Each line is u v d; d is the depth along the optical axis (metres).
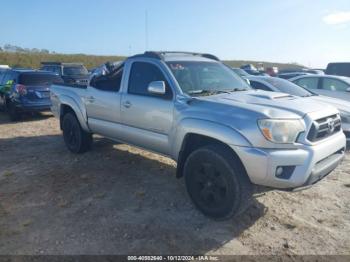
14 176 5.45
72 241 3.53
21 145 7.44
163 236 3.62
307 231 3.71
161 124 4.51
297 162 3.45
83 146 6.48
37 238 3.60
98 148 6.94
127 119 5.09
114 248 3.41
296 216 4.04
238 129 3.57
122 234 3.66
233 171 3.62
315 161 3.55
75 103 6.22
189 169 4.06
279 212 4.13
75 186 4.99
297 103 3.97
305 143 3.56
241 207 3.68
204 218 4.00
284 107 3.77
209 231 3.71
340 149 4.12
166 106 4.41
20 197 4.63
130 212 4.16
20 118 10.80
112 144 7.23
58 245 3.46
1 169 5.80
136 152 6.65
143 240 3.54
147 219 3.98
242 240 3.54
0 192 4.82
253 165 3.47
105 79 5.73
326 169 3.77
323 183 5.05
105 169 5.70
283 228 3.78
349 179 5.22
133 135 5.05
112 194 4.69
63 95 6.54
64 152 6.79
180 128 4.14
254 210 4.18
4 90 11.41
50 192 4.78
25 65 42.75
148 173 5.50
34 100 10.34
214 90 4.62
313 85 10.30
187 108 4.14
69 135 6.67
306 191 4.75
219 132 3.68
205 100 4.08
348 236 3.61
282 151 3.45
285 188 3.54
